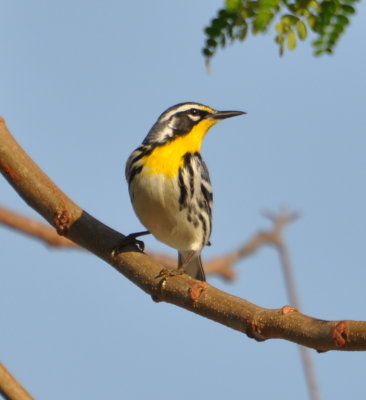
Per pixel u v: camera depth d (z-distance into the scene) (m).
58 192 9.98
